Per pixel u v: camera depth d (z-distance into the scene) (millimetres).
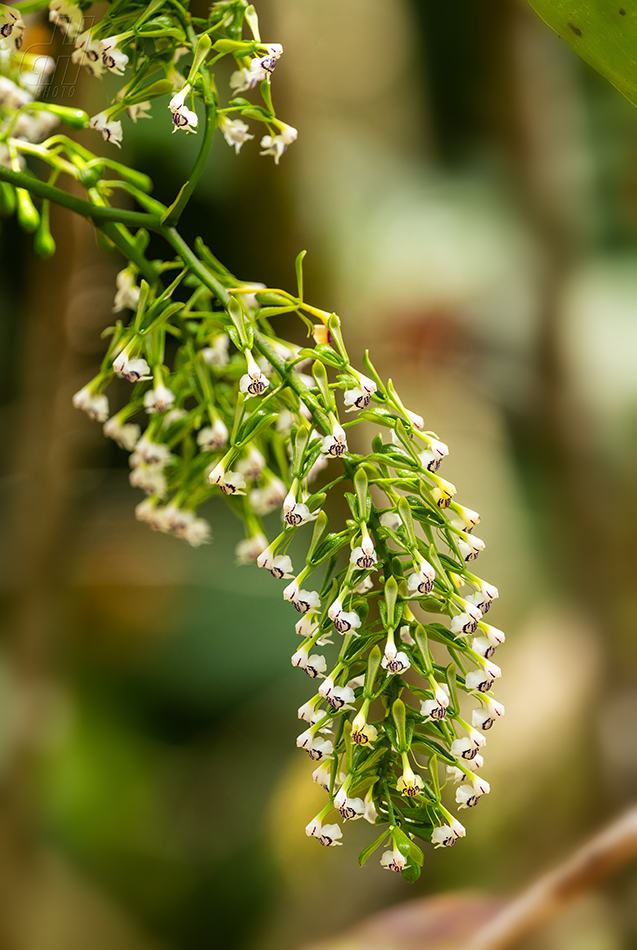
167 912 1959
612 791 1795
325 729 943
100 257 1640
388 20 1916
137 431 1038
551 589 2039
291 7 1749
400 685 936
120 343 1008
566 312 2045
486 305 2137
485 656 936
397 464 935
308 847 1965
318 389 942
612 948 1342
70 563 1879
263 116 986
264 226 1893
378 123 1980
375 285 1995
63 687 1896
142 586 2291
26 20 1107
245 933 1953
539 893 1113
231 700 2264
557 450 2062
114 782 2053
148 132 1931
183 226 1983
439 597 939
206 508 2430
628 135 2631
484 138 2057
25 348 1982
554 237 2021
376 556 934
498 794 1792
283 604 2373
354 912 1798
